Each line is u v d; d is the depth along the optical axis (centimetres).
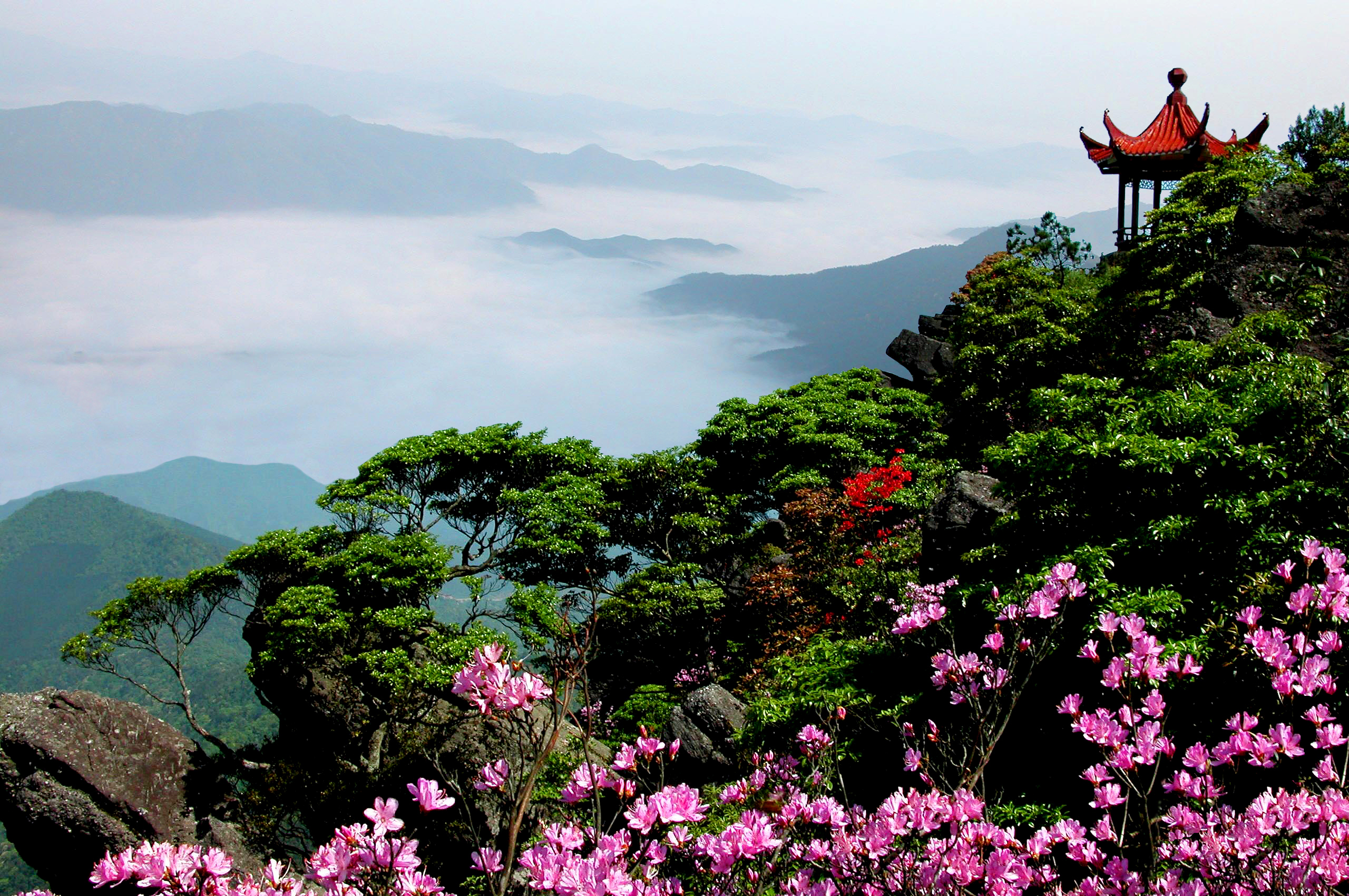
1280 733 427
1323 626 482
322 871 330
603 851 338
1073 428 1019
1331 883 357
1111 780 514
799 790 502
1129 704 488
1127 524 851
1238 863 376
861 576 1461
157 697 1962
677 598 1941
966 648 927
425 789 338
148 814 1734
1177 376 1104
